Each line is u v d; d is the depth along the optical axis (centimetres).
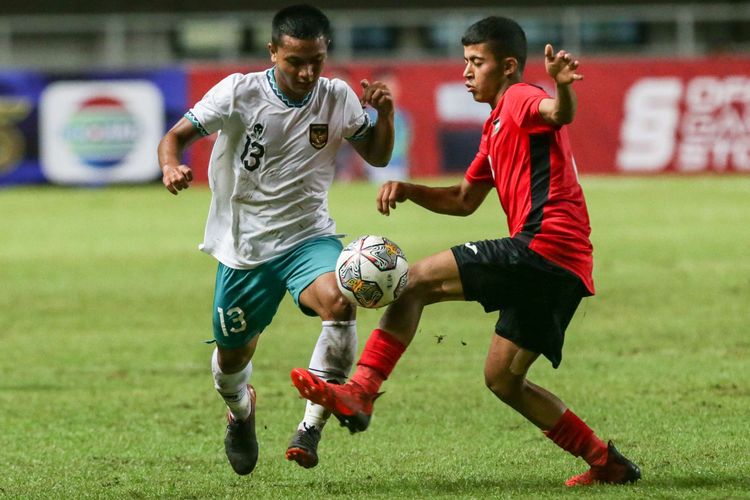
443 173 8588
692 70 8569
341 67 8500
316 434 1950
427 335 3756
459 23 11231
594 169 8700
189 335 3856
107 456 2364
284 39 1927
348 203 7469
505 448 2356
